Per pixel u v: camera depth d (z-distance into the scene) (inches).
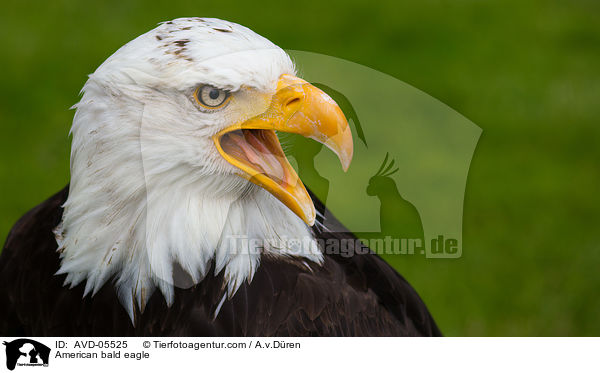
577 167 420.2
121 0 532.1
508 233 377.4
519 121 448.1
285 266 188.2
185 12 514.6
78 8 530.6
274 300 185.5
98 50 491.5
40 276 191.3
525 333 328.2
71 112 440.5
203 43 163.2
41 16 522.9
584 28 547.8
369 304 199.3
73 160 173.2
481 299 337.4
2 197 383.9
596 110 462.9
